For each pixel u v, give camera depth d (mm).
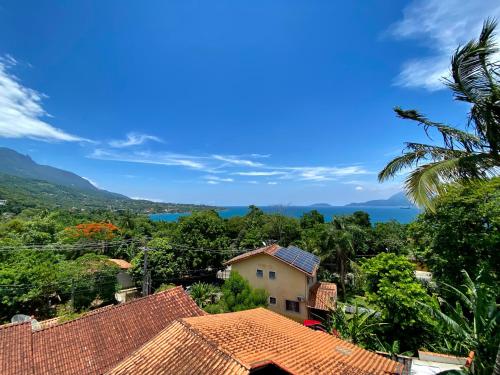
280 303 25734
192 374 8125
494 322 9406
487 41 7219
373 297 18625
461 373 9422
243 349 9398
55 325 13062
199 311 16484
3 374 10344
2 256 29297
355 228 36219
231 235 59281
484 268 14383
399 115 9242
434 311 11336
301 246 42875
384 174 9906
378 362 10648
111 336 13336
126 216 69688
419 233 22234
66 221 63719
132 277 36656
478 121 8008
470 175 7824
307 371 8797
